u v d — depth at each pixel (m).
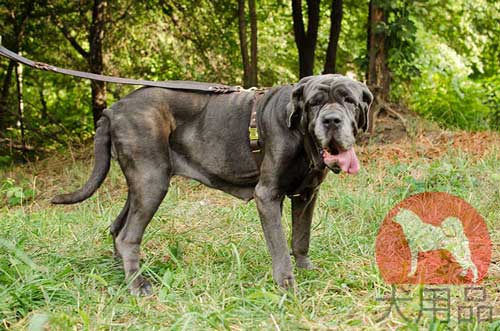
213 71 11.34
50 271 4.34
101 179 4.52
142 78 11.65
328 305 3.86
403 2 10.08
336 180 6.85
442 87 12.46
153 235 5.20
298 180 4.21
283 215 5.64
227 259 4.68
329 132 3.70
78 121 12.47
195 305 3.77
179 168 4.56
